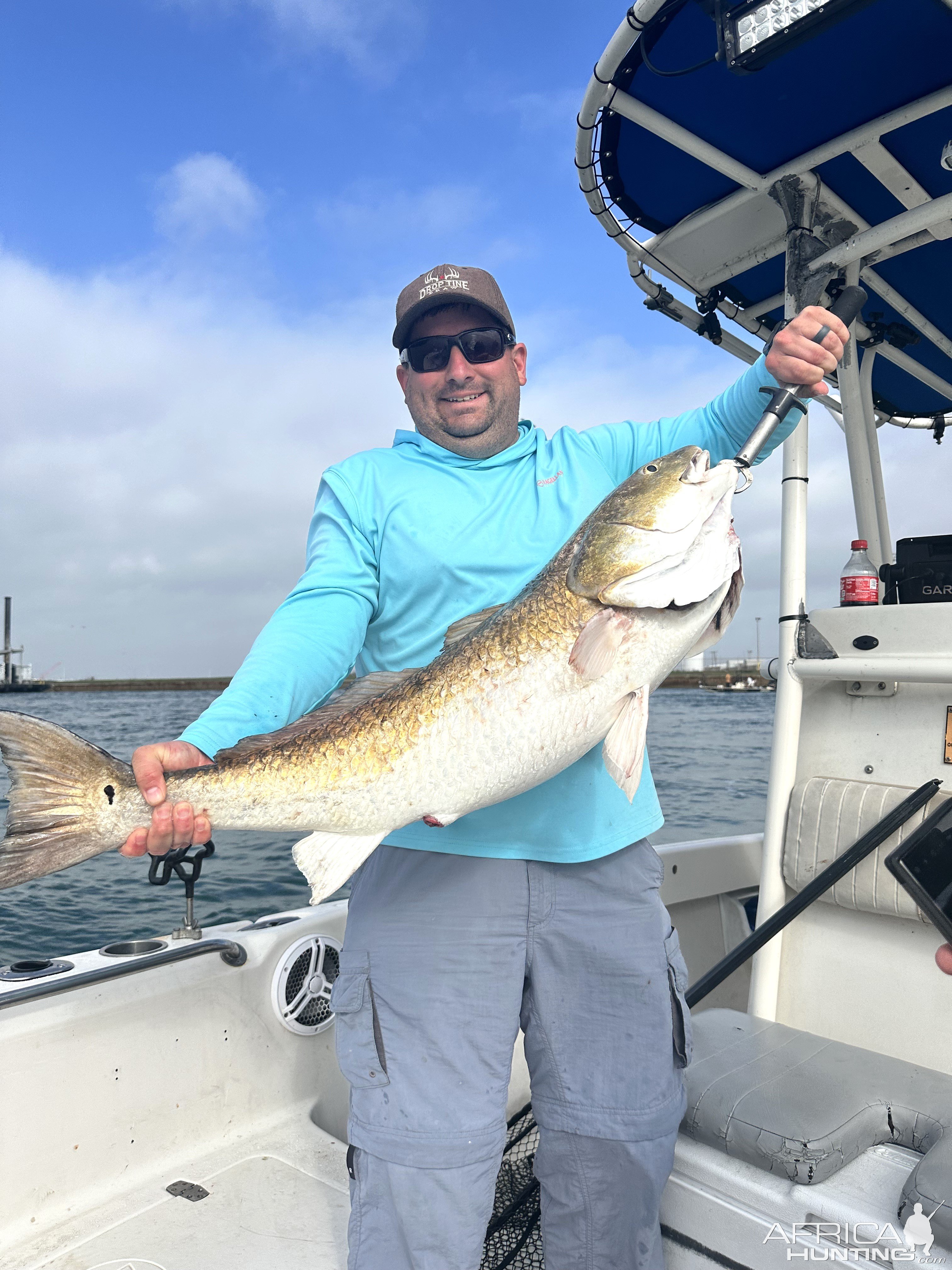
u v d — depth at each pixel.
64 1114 1.94
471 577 1.82
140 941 2.33
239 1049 2.25
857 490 2.97
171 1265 1.78
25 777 1.44
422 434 2.01
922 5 1.78
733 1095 1.68
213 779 1.49
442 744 1.57
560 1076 1.69
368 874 1.76
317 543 1.92
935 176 2.30
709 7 1.76
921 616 2.21
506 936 1.65
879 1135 1.62
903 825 2.22
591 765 1.73
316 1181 2.07
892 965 2.28
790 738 2.48
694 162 2.33
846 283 2.42
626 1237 1.65
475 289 1.89
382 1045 1.61
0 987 1.97
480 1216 1.56
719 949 3.50
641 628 1.59
